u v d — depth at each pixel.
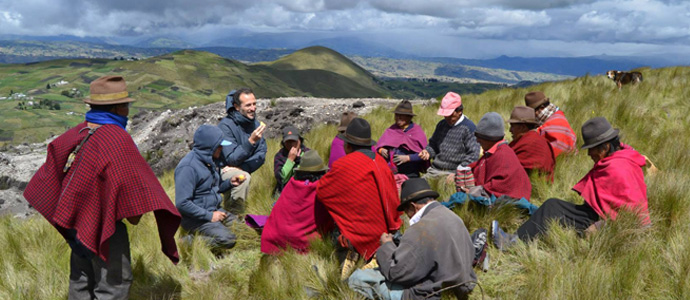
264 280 3.79
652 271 3.34
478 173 5.17
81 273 3.23
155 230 5.18
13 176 11.78
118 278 3.16
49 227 5.20
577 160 6.03
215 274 4.16
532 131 5.53
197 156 4.88
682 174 5.19
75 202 2.82
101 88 2.92
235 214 5.89
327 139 9.82
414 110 12.39
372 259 4.01
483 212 4.72
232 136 5.85
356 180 3.97
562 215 4.22
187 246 4.65
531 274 3.57
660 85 11.53
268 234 4.57
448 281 3.21
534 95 6.55
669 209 4.17
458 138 6.09
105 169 2.81
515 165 4.84
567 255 3.76
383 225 4.01
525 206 4.70
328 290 3.72
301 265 4.06
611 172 3.93
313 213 4.42
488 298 3.47
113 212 2.81
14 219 5.98
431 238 3.21
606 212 3.90
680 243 3.61
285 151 6.04
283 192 4.56
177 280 4.10
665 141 6.75
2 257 4.41
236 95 5.84
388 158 6.40
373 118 11.88
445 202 4.96
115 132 2.89
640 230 3.71
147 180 2.91
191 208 4.71
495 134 4.92
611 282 3.20
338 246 4.37
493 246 4.20
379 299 3.47
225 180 5.63
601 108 9.45
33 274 4.22
